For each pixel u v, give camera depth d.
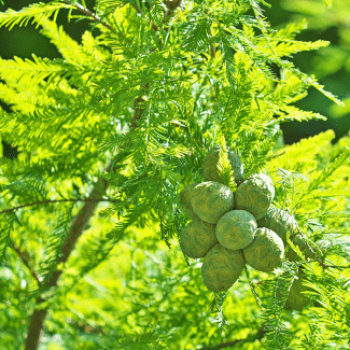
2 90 1.26
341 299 1.13
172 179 1.15
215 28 1.20
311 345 1.16
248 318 1.31
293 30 1.23
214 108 1.22
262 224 1.14
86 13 1.23
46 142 1.24
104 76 1.20
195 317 1.29
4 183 1.28
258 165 1.16
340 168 1.22
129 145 1.17
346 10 1.26
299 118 1.23
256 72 1.19
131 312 1.31
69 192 1.27
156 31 1.20
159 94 1.19
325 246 1.16
